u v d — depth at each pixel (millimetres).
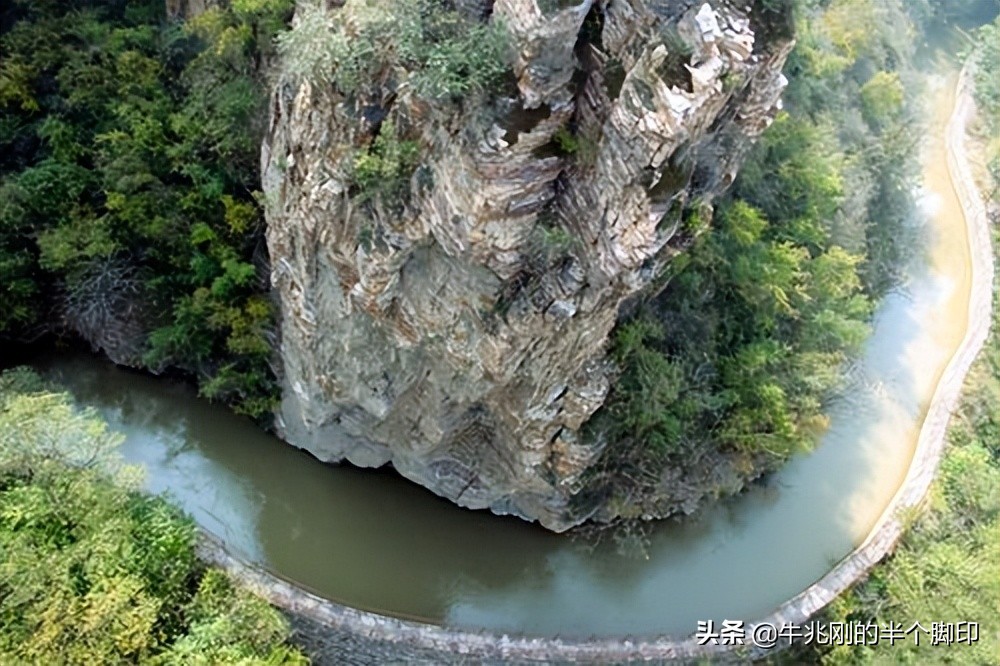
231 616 27375
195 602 27516
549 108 21125
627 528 32969
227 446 34812
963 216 45281
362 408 30781
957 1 55312
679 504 32969
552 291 24234
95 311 35406
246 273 32781
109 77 35219
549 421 28234
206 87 33281
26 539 26656
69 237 33781
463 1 21000
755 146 31516
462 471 32312
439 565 32812
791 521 34219
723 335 31953
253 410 34000
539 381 26938
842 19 41469
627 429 30047
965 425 37219
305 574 32438
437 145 22719
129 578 26484
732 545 33469
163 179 34562
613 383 28703
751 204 32625
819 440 36344
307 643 29922
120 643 25281
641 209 21219
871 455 36406
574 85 21141
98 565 26547
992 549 32531
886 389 38594
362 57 22438
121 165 33719
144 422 35250
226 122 32562
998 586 31375
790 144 33812
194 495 33906
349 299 27281
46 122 34938
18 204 33906
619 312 27828
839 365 35750
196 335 34281
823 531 34062
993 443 37000
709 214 24750
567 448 29125
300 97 25328
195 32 33750
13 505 27031
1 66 35000
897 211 41938
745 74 20656
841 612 31219
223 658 25891
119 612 25688
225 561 30109
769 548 33500
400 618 31141
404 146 23344
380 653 29812
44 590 25766
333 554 33000
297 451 34500
